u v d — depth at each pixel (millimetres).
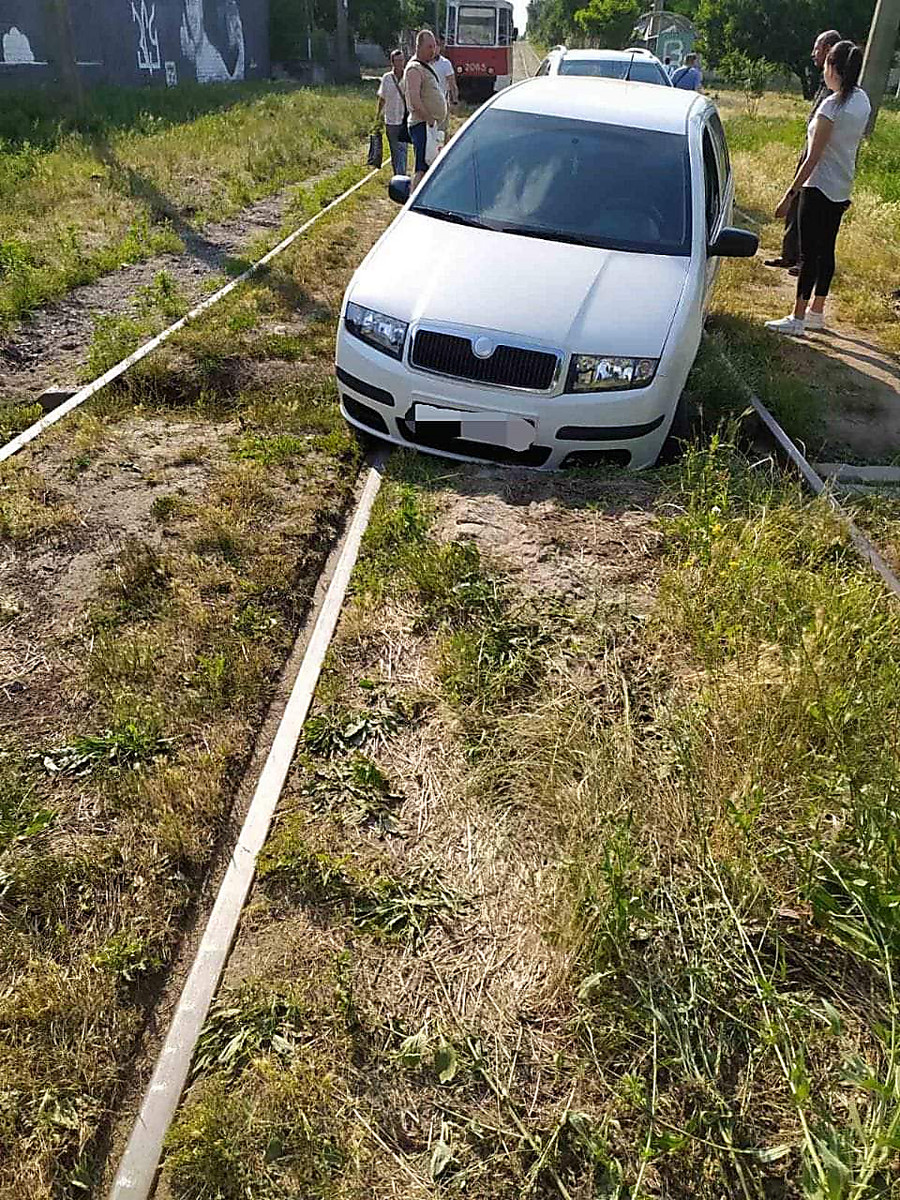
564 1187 1994
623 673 3398
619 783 2824
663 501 4465
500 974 2420
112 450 4922
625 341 4570
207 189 11562
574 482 4680
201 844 2777
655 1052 2197
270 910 2562
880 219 10688
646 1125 2094
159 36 25484
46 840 2736
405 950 2471
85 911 2559
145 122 15734
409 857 2738
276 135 15648
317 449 5078
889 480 5262
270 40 36500
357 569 4023
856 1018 2340
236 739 3162
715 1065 2182
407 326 4699
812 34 44281
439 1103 2143
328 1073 2178
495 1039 2270
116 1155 2086
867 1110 2121
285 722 3205
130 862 2684
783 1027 2221
